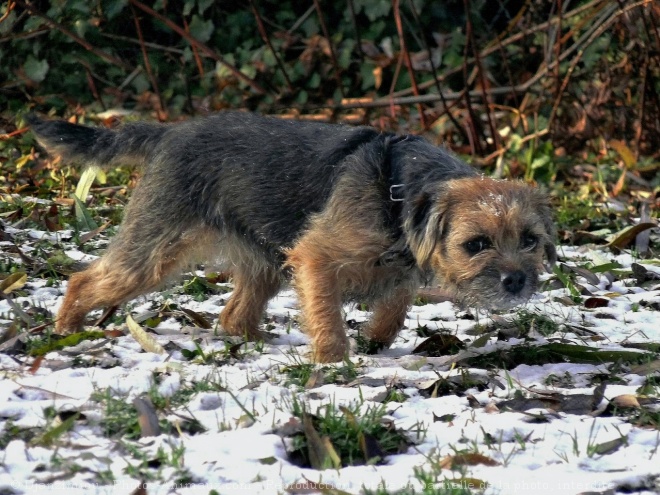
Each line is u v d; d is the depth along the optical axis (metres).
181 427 7.21
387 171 9.27
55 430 6.82
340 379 8.63
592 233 15.26
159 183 10.25
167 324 10.75
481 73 18.53
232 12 22.09
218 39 21.91
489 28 21.27
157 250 10.21
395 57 20.86
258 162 9.86
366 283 9.54
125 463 6.44
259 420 7.30
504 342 10.02
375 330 10.18
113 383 8.04
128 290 10.32
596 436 7.09
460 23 21.83
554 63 19.31
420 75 21.14
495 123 19.25
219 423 7.25
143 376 8.20
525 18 20.38
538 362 9.45
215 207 10.13
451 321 11.24
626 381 8.76
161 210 10.19
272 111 20.84
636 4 17.42
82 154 11.07
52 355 9.05
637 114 19.16
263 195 9.80
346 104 20.09
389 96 20.23
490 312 10.66
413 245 8.91
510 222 8.62
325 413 7.29
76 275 10.50
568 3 20.12
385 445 6.95
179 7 22.14
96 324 10.52
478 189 8.80
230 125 10.23
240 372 8.72
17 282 11.41
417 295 11.98
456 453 6.63
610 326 10.84
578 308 11.66
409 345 10.38
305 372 8.59
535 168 18.39
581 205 16.95
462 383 8.53
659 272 13.39
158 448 6.59
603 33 19.25
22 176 17.20
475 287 8.65
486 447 6.90
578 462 6.62
